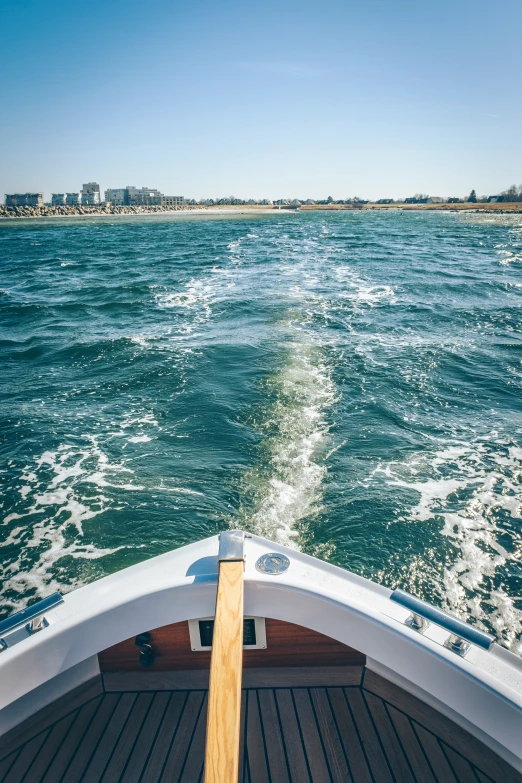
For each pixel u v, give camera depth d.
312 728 2.69
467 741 2.58
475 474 7.54
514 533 6.37
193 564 2.68
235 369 11.70
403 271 26.36
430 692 2.31
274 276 24.83
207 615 2.55
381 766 2.52
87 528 6.54
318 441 8.47
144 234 61.00
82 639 2.44
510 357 12.72
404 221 89.88
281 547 2.78
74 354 13.37
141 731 2.69
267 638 2.83
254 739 2.65
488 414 9.58
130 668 2.93
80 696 2.84
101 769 2.52
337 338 14.13
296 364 11.95
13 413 9.82
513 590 5.57
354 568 5.86
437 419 9.33
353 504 6.84
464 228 66.12
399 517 6.61
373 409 9.64
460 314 16.95
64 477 7.60
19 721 2.58
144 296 20.58
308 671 2.94
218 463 7.85
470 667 2.20
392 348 13.26
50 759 2.56
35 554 6.14
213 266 29.17
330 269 27.17
